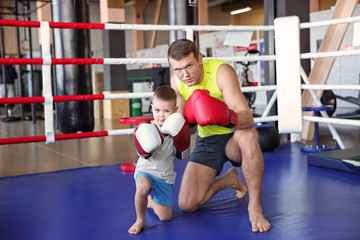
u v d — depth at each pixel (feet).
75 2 12.42
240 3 52.31
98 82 27.84
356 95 31.12
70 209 6.44
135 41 56.85
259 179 5.58
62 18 12.41
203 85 6.07
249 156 5.59
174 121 5.26
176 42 5.45
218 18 57.88
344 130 16.58
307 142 13.48
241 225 5.47
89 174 9.16
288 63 11.08
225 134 6.23
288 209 6.13
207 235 5.11
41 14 28.81
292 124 11.26
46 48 8.66
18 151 13.71
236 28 10.96
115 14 25.86
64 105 12.78
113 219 5.88
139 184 5.27
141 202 5.30
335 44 13.34
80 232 5.35
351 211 5.96
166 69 24.64
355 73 31.04
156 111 5.50
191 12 11.86
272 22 13.98
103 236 5.18
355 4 12.84
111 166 10.09
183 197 6.06
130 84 33.35
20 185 8.22
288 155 10.92
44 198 7.16
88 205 6.64
